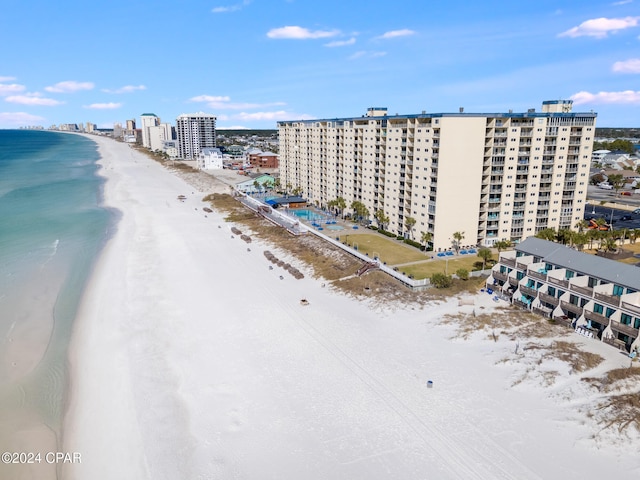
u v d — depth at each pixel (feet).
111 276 271.49
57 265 289.53
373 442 132.98
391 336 197.77
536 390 156.35
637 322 176.35
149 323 211.00
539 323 205.26
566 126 338.75
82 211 457.27
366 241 357.82
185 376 168.04
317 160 498.69
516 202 344.08
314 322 211.61
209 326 207.82
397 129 354.74
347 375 167.02
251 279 272.10
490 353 181.37
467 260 308.81
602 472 120.47
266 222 429.79
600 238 330.54
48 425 145.59
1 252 314.14
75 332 204.03
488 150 326.44
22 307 228.43
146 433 139.03
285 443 133.18
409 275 271.90
